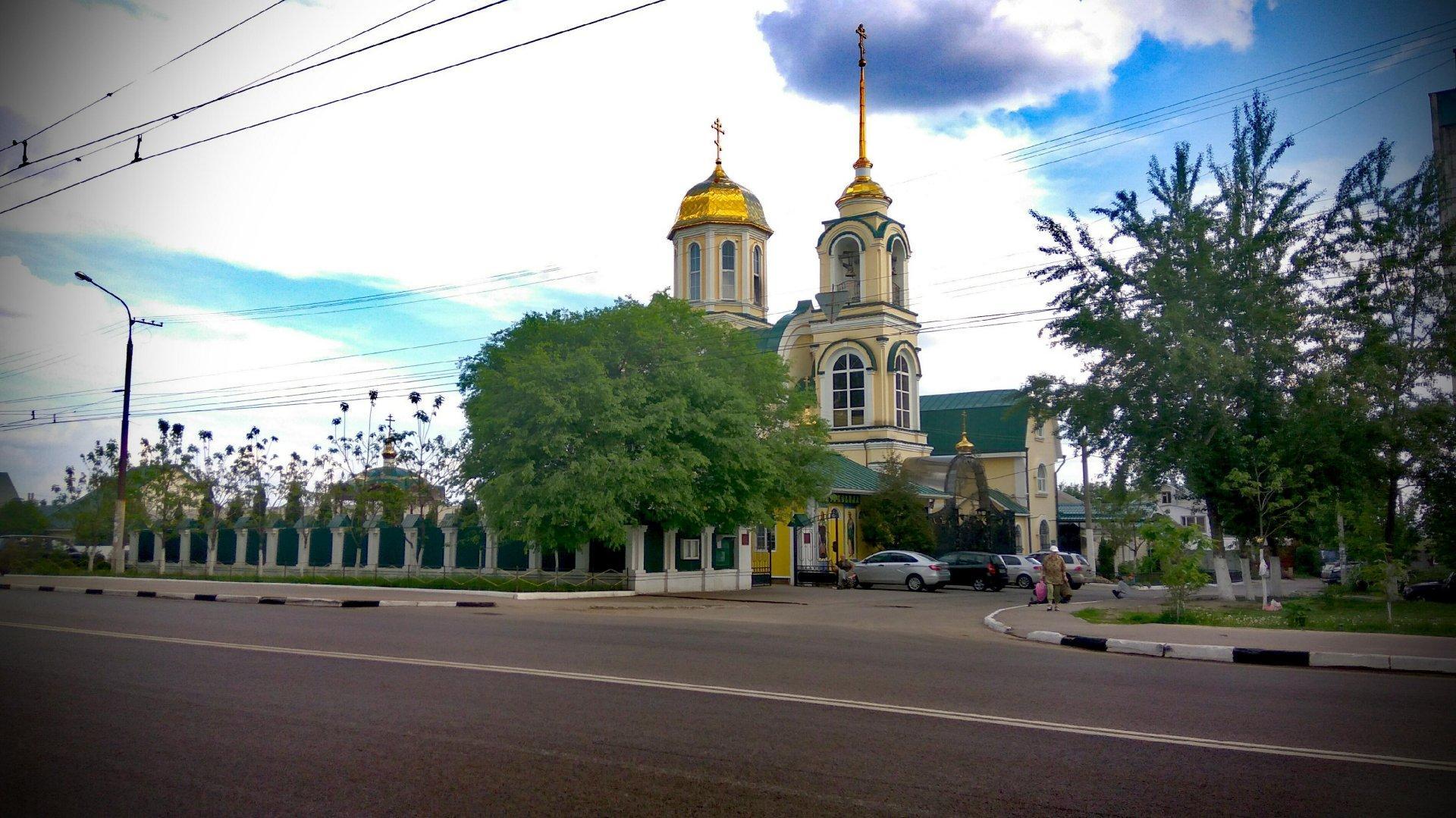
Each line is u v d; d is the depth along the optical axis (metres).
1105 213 29.72
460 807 6.32
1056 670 13.05
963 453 51.75
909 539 45.81
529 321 33.12
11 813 6.18
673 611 25.33
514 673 11.78
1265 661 14.89
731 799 6.54
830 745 8.06
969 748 8.02
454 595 28.78
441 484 35.38
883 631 19.66
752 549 42.88
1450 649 15.16
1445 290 26.78
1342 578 33.28
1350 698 10.91
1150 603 29.09
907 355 55.47
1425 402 26.95
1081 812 6.32
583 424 29.78
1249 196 28.42
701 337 35.41
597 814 6.20
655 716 9.20
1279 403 27.72
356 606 25.42
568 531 29.81
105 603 23.97
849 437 53.31
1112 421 29.42
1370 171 27.22
